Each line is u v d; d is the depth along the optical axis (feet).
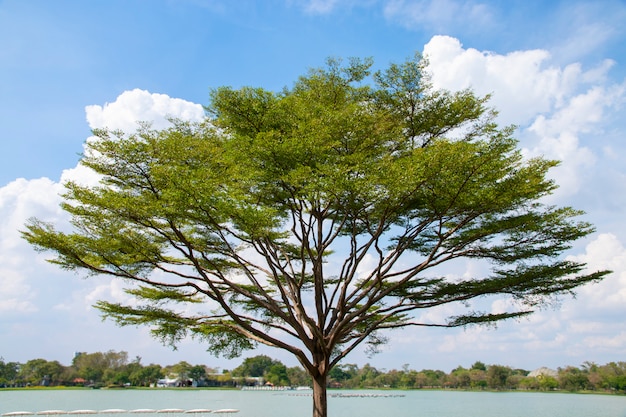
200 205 52.31
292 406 191.83
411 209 64.44
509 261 64.75
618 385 366.63
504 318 67.41
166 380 442.91
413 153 54.39
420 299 69.77
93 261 60.23
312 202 57.98
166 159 58.34
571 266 60.75
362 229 74.43
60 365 406.62
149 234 65.98
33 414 134.31
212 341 71.46
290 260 83.10
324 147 55.36
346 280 67.72
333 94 67.46
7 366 390.01
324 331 69.62
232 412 152.15
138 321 66.23
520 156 54.19
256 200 64.28
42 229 55.42
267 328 82.99
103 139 56.39
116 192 56.49
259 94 59.06
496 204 55.36
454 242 64.80
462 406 213.66
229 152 57.72
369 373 521.65
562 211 58.34
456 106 64.03
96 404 194.80
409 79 64.13
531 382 435.12
